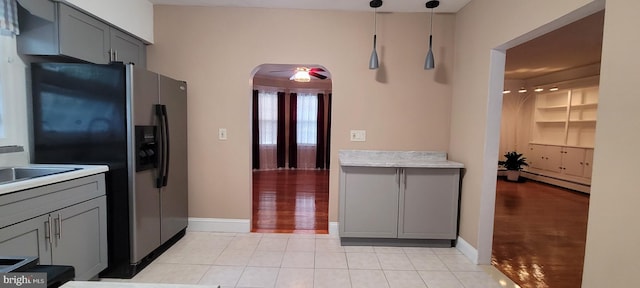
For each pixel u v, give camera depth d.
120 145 2.17
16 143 2.13
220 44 3.10
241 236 3.12
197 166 3.18
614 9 1.37
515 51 4.47
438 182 2.83
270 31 3.10
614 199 1.37
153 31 3.07
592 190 1.49
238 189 3.21
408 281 2.28
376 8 3.01
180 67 3.11
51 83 2.15
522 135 7.09
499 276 2.37
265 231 3.28
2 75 2.04
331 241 3.03
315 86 7.72
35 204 1.62
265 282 2.23
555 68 5.80
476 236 2.58
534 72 6.21
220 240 3.00
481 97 2.56
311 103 7.76
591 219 1.49
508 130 7.13
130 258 2.24
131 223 2.22
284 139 7.70
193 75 3.12
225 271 2.38
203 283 2.20
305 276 2.32
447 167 2.78
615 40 1.36
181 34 3.09
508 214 4.09
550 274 2.41
